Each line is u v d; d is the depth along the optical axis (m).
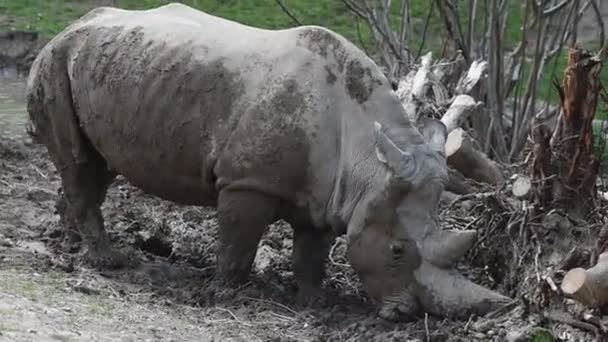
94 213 20.94
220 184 19.00
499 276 19.27
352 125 18.52
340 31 39.44
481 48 27.61
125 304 18.09
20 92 35.75
